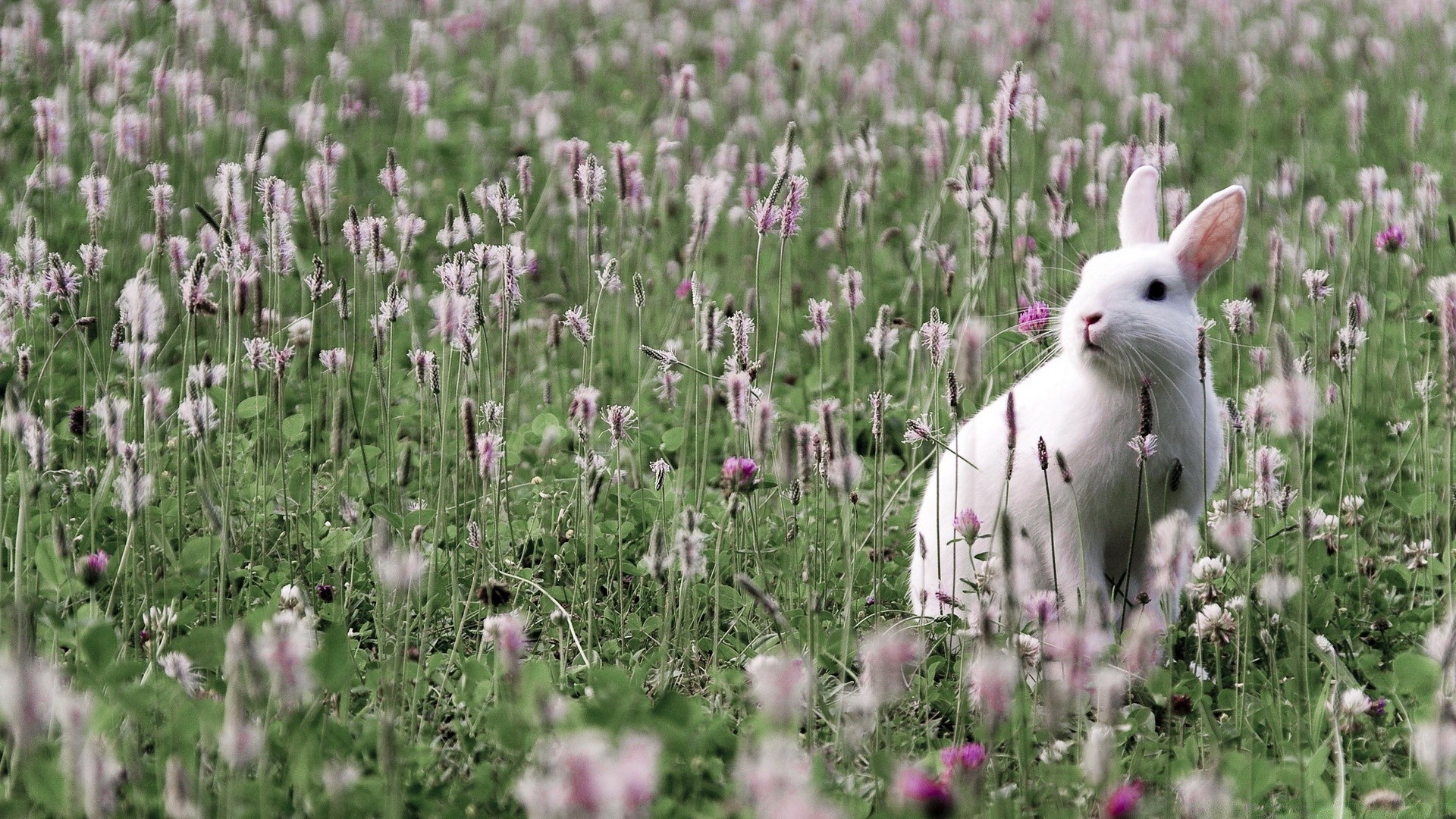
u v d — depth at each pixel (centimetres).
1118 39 2000
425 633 538
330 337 940
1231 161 1500
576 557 653
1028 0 2288
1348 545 733
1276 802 498
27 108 1294
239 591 631
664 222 1066
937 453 700
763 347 1016
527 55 1830
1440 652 429
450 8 2067
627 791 286
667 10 2156
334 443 663
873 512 779
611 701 441
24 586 539
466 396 618
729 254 1107
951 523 653
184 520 669
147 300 534
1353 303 725
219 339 795
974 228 941
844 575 684
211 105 1113
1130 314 602
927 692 546
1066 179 877
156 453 624
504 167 1333
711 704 554
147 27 1518
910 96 1623
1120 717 515
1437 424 821
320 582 654
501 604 589
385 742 394
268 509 711
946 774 456
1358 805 496
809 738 471
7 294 645
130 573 591
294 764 418
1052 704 427
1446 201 1334
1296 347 897
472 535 600
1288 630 609
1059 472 622
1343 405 841
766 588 659
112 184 992
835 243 1156
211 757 437
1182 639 642
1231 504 566
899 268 1130
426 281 1102
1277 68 1938
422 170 1294
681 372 946
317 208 770
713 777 457
